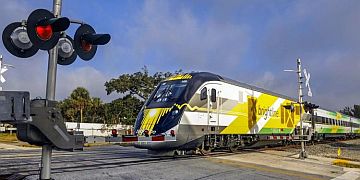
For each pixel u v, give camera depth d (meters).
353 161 18.81
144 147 14.80
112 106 53.97
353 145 35.47
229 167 13.08
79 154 16.38
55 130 5.02
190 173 11.05
